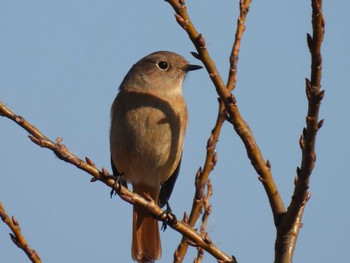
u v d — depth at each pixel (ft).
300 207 19.40
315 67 17.63
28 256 19.53
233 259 21.77
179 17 19.85
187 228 21.95
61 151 21.74
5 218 19.56
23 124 20.75
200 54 19.89
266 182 20.34
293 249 20.43
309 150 18.47
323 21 17.35
